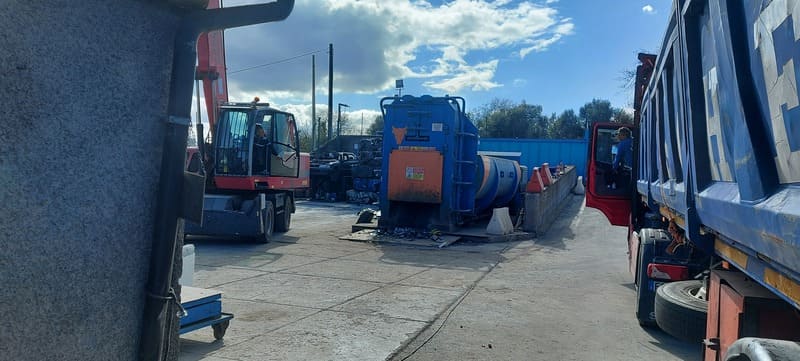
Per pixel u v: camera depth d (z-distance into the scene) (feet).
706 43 10.91
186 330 17.26
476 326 21.26
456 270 32.89
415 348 18.52
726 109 9.29
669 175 17.13
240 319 21.40
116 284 5.48
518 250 41.91
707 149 11.25
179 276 6.35
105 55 5.24
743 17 8.22
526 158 116.47
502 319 22.34
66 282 5.02
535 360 17.80
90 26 5.09
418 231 45.32
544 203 53.98
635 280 24.79
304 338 19.21
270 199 44.24
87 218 5.17
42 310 4.85
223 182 40.68
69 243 5.03
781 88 6.63
